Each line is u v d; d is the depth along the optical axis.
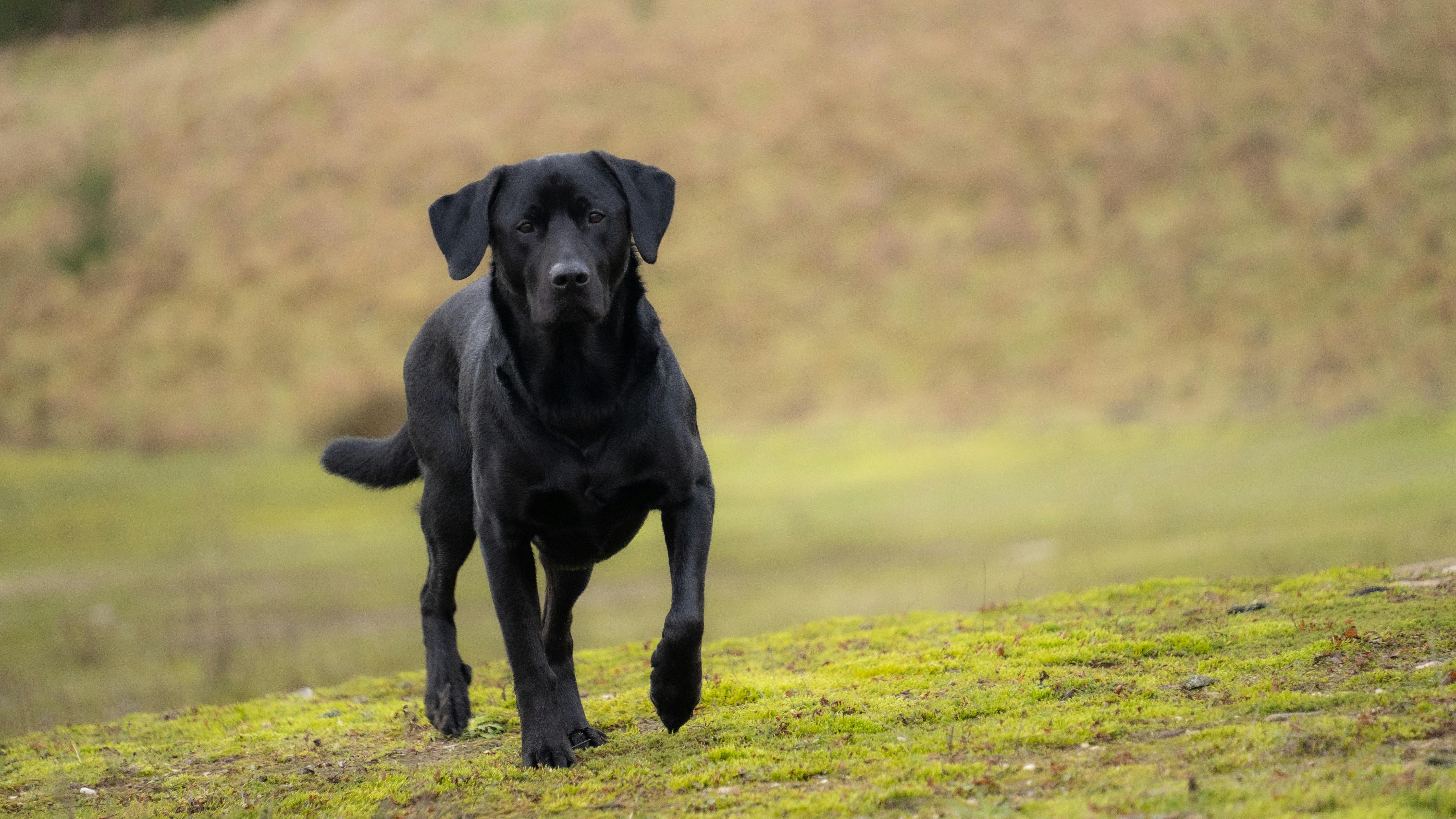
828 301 36.06
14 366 37.34
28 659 13.52
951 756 3.59
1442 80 38.66
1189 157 38.09
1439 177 35.22
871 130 41.50
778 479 26.36
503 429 4.02
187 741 5.18
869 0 47.16
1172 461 23.27
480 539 4.16
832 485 25.22
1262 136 38.00
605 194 4.09
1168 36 42.31
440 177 42.00
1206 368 29.92
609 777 3.73
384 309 38.00
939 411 30.58
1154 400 28.84
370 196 41.94
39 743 5.38
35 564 21.12
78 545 22.59
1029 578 13.80
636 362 4.02
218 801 4.01
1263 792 2.85
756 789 3.46
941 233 37.81
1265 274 33.22
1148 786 3.02
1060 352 32.19
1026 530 18.59
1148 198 37.16
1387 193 34.97
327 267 39.72
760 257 38.06
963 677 4.66
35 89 53.38
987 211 38.09
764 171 40.94
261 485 28.06
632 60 46.00
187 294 39.62
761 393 32.91
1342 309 31.09
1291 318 31.28
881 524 20.73
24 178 45.56
